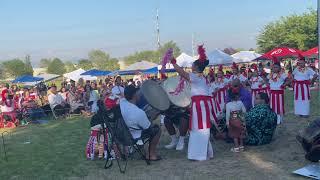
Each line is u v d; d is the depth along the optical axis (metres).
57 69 92.00
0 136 13.29
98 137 8.43
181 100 8.63
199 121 7.85
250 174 6.77
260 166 7.23
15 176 7.47
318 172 6.55
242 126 8.35
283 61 40.19
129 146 7.99
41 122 17.12
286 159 7.61
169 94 8.66
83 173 7.39
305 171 6.63
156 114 8.47
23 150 10.09
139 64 35.09
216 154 8.31
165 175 7.00
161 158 8.20
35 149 10.16
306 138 7.00
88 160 8.42
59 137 12.07
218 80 13.33
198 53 7.93
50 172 7.60
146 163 7.88
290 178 6.46
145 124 7.68
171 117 8.80
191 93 7.93
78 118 17.81
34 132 13.82
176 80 8.83
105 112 7.78
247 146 8.84
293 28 57.97
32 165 8.28
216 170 7.14
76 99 19.50
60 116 18.58
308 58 31.06
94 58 98.56
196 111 7.85
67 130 13.70
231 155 8.16
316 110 14.42
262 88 11.99
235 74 13.52
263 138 8.74
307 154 7.01
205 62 7.87
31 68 91.12
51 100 18.56
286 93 22.88
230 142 9.25
